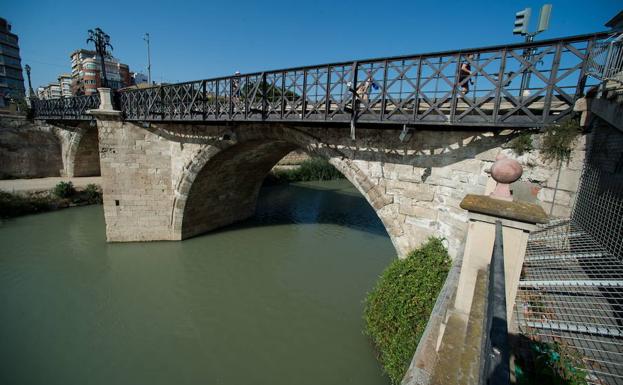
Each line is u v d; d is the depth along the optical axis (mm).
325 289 11055
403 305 6477
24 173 22828
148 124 12461
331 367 7633
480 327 2361
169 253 13398
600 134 4527
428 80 5973
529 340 3174
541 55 5008
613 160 4121
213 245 14320
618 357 2936
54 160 23938
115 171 13008
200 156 12250
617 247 3867
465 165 6480
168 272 11984
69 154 23109
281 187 27719
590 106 4684
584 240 4492
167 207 13898
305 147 9180
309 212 20125
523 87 5500
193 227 14922
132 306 9938
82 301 10070
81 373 7324
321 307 10008
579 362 2914
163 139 13227
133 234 13844
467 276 3027
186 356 7980
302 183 30047
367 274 12102
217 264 12695
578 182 5008
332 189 27953
